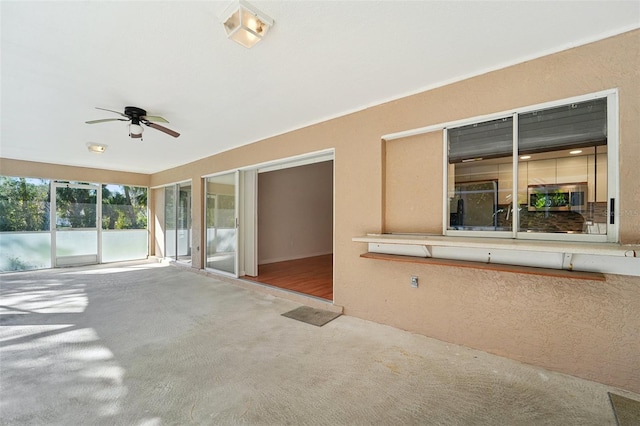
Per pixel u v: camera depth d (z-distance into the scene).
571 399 1.83
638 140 1.89
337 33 1.92
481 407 1.77
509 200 2.41
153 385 2.00
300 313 3.45
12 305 3.80
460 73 2.51
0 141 4.56
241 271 5.20
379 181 3.09
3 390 1.93
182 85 2.66
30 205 6.15
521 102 2.30
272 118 3.58
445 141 2.72
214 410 1.74
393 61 2.30
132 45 2.02
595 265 2.00
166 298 4.12
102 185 7.11
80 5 1.61
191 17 1.73
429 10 1.71
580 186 2.13
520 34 1.96
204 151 5.35
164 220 7.42
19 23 1.75
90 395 1.88
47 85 2.61
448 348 2.51
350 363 2.28
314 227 7.99
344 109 3.30
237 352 2.48
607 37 1.97
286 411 1.73
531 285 2.24
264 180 6.79
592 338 2.02
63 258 6.55
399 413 1.72
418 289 2.81
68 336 2.82
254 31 1.77
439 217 2.78
